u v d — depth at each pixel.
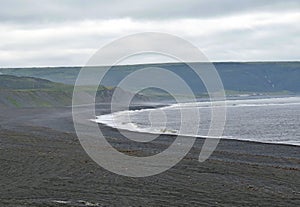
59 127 48.69
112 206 12.88
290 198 14.34
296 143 37.41
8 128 45.59
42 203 13.00
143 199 13.89
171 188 15.62
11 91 131.12
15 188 15.41
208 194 14.73
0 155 22.55
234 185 16.28
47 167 19.38
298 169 20.62
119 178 17.33
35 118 66.88
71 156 22.77
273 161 24.56
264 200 14.02
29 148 26.11
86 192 14.84
